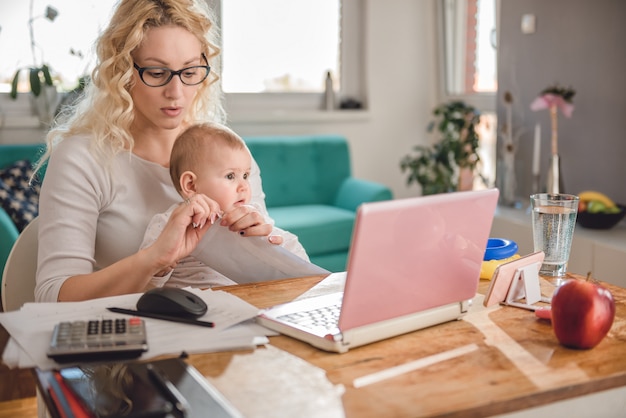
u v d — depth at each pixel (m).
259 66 4.58
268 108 4.63
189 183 1.57
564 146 3.59
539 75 3.70
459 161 4.34
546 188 3.41
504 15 3.92
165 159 1.71
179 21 1.61
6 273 1.59
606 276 2.92
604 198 3.18
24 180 3.53
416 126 4.96
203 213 1.39
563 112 3.46
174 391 0.88
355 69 4.84
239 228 1.46
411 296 1.10
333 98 4.68
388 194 3.97
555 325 1.08
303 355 1.04
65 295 1.39
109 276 1.38
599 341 1.07
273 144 4.18
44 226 1.54
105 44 1.62
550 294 1.35
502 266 1.25
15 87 3.73
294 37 4.64
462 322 1.19
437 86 4.95
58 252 1.50
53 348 0.99
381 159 4.89
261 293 1.35
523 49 3.80
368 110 4.76
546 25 3.62
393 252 1.02
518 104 3.86
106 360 1.00
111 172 1.62
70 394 0.88
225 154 1.55
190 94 1.64
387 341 1.10
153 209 1.67
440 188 4.39
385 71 4.82
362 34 4.80
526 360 1.02
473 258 1.16
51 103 4.00
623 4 3.16
